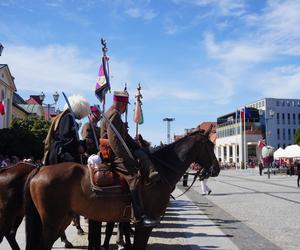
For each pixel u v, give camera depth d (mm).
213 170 8109
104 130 7434
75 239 10711
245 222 13648
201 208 17688
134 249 7145
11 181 7305
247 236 11148
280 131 137375
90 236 8227
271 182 40031
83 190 6820
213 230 12086
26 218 6824
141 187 7082
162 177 7395
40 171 6934
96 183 6840
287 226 12805
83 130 8922
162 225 12992
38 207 6742
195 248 9633
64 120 7918
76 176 6848
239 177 53219
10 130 46188
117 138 6965
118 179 6980
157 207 7285
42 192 6672
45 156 7961
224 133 133125
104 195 6859
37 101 94812
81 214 6934
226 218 14586
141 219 6871
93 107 9477
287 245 9969
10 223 7340
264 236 11141
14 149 45469
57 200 6688
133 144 7664
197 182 39406
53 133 8016
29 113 78812
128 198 7020
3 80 64250
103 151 7203
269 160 59969
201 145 8000
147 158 7199
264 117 134500
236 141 121688
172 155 7785
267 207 17906
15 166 7555
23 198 7121
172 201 20719
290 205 18641
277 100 138625
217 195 24312
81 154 8148
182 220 14125
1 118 62031
